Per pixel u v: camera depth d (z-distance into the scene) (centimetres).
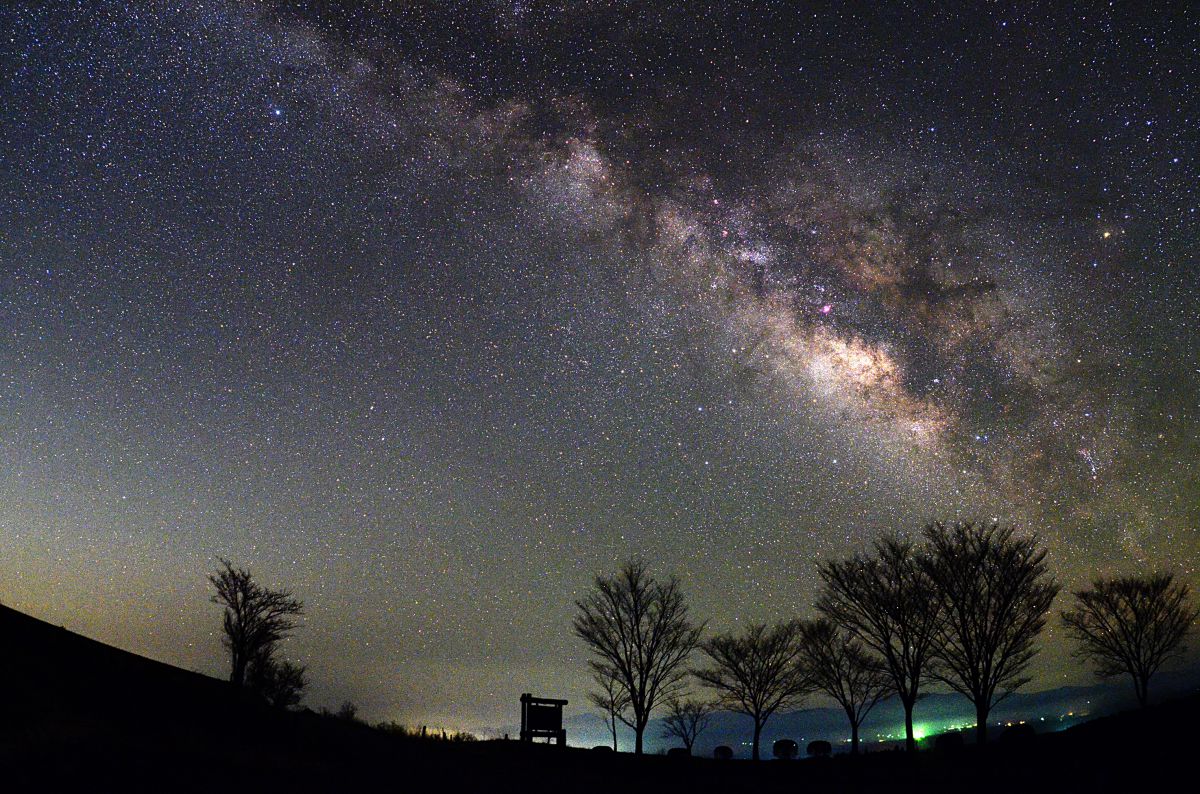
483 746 3216
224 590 3150
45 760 1377
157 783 1388
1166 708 2959
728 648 4331
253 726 2091
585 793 2142
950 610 3412
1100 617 4081
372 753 2217
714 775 2961
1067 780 2288
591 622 4131
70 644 2220
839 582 3647
